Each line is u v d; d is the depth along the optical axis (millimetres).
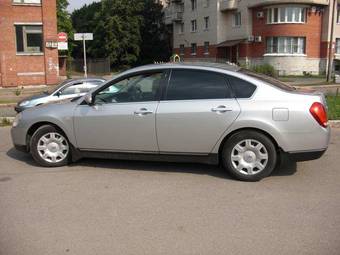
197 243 4074
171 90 6227
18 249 4004
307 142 5832
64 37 26031
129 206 5074
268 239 4141
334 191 5559
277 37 43469
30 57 28469
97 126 6449
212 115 5969
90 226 4508
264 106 5859
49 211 4949
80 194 5531
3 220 4703
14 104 18031
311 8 43031
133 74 6410
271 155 5891
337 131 9945
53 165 6828
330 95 16734
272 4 42875
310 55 43875
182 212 4863
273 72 33812
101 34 59938
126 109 6305
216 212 4852
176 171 6527
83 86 13266
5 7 27281
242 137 5930
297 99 5848
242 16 47031
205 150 6098
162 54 63719
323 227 4406
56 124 6668
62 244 4094
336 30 44094
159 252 3900
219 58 51000
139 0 59719
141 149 6336
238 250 3920
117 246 4035
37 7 28141
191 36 56688
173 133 6133
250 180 5973
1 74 27781
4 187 5863
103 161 7141
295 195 5402
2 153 7965
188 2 56906
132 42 59375
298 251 3881
